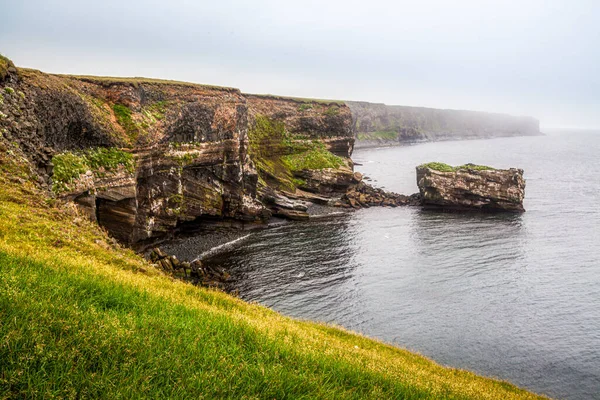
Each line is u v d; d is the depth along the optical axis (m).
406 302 38.50
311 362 9.99
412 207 84.31
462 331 33.44
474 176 79.50
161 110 54.06
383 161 172.50
